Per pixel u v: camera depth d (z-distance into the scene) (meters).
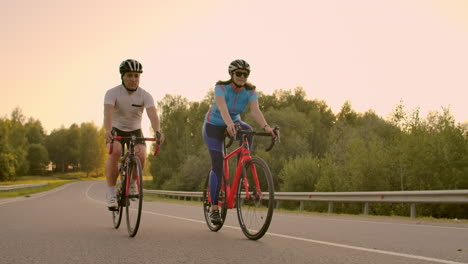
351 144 27.75
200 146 55.59
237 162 5.28
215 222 5.41
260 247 4.20
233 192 5.21
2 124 101.31
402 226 6.98
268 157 38.97
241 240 4.72
